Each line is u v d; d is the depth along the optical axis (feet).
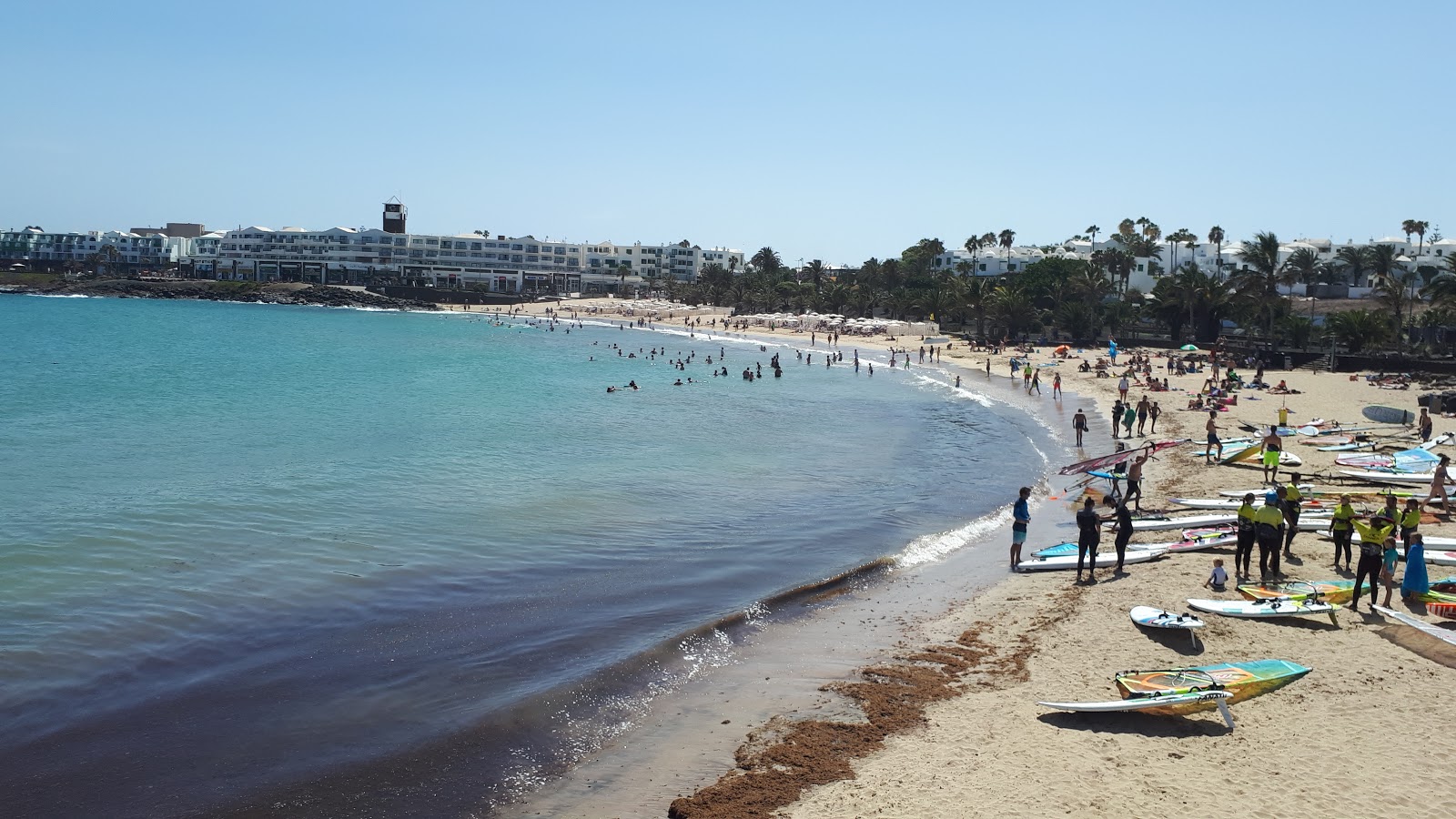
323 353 319.47
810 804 36.99
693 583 68.69
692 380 256.52
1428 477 95.61
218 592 64.64
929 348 375.25
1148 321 439.22
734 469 117.91
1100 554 72.28
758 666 52.65
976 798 36.73
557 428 155.43
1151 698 43.65
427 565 72.02
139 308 611.47
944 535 82.48
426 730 44.98
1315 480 98.53
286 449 127.13
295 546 76.54
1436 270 426.51
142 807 38.01
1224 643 52.06
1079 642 53.62
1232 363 256.93
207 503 91.66
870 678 50.29
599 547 78.48
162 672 51.19
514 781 40.42
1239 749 40.09
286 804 38.42
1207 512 85.46
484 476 109.40
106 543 76.23
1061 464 122.11
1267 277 341.21
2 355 268.82
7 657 52.34
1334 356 251.39
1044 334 415.85
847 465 121.70
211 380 221.46
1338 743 40.29
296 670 51.80
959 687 48.44
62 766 41.06
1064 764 39.22
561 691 49.29
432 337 431.84
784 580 69.77
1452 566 65.67
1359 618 55.62
